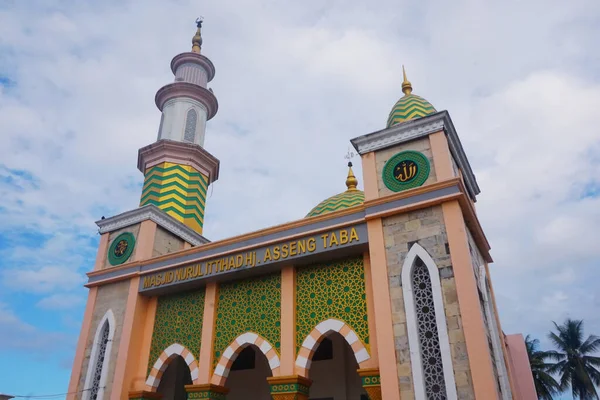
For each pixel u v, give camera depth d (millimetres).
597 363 32406
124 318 13289
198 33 20688
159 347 12820
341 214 10984
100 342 13570
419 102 12734
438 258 9492
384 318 9438
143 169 17641
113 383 12453
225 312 12047
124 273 13961
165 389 14531
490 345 9930
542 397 30938
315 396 13422
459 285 9023
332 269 10992
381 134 11375
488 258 12234
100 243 15414
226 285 12406
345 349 13680
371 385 9344
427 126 10914
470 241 10539
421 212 10070
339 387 13227
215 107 19281
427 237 9781
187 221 16375
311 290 11023
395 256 9953
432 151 10633
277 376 10336
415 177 10617
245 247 11883
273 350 10797
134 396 12273
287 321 10805
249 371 14695
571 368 32875
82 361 13508
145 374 12602
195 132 18172
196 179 17188
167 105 18578
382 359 9133
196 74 19344
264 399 14094
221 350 11625
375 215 10375
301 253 11016
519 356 16156
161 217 15102
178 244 15695
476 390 8109
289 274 11328
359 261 10742
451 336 8750
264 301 11555
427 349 8984
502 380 9609
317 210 16188
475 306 8711
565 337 34062
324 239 10875
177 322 12852
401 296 9547
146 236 14406
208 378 11312
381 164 11227
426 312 9305
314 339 10445
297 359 10422
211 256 12375
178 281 12742
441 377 8664
